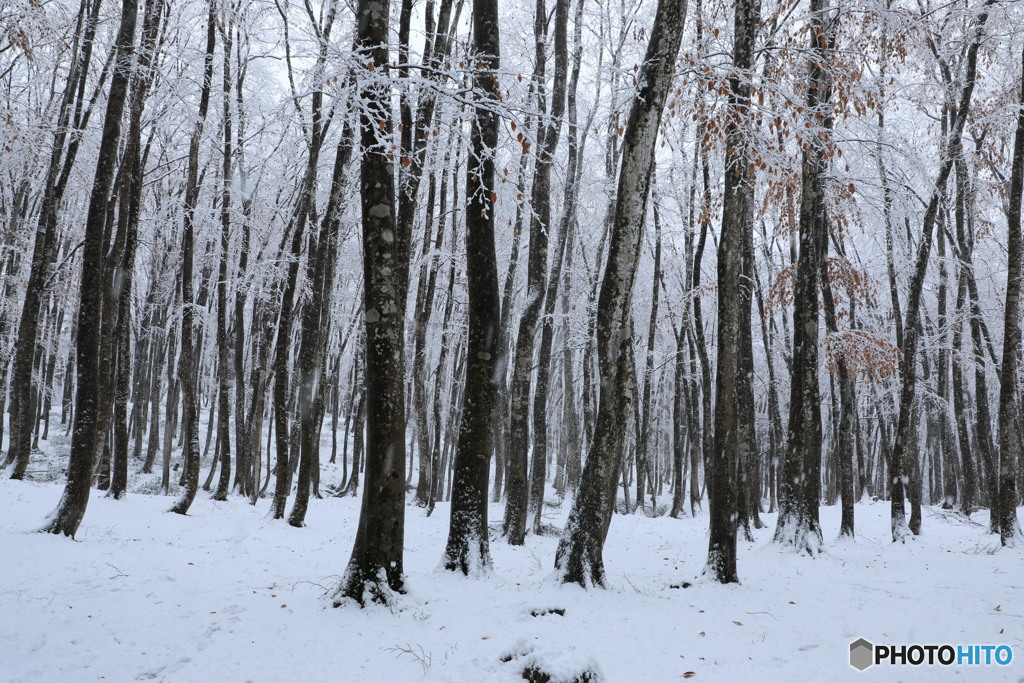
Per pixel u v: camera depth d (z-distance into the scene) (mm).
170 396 21797
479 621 6469
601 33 17891
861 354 16656
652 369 25078
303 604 6957
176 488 23250
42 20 12883
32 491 13922
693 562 11500
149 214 23203
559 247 15242
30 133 14914
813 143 10984
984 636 6379
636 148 7965
